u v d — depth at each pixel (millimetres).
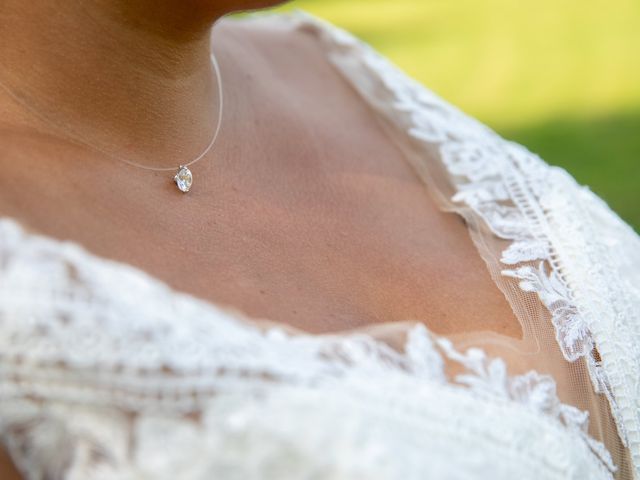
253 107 498
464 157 533
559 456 405
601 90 1899
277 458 363
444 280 459
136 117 430
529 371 422
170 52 434
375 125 553
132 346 357
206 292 404
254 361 367
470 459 383
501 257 479
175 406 359
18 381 356
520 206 512
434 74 2025
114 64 422
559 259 486
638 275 517
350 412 370
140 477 356
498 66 2045
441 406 386
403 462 371
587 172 1479
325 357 386
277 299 417
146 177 427
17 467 375
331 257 447
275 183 468
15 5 410
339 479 365
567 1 2580
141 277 373
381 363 391
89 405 357
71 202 397
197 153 450
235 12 440
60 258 360
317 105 545
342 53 589
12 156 397
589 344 460
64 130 415
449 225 498
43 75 413
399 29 2379
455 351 412
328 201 474
